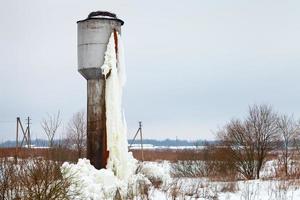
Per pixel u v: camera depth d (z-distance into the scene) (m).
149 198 15.45
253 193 17.56
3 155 13.89
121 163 17.88
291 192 17.81
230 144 32.94
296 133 38.66
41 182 11.87
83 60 18.11
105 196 14.96
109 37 18.09
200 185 18.88
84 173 15.91
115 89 18.03
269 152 36.09
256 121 33.31
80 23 18.38
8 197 12.00
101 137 17.92
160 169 19.75
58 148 16.34
